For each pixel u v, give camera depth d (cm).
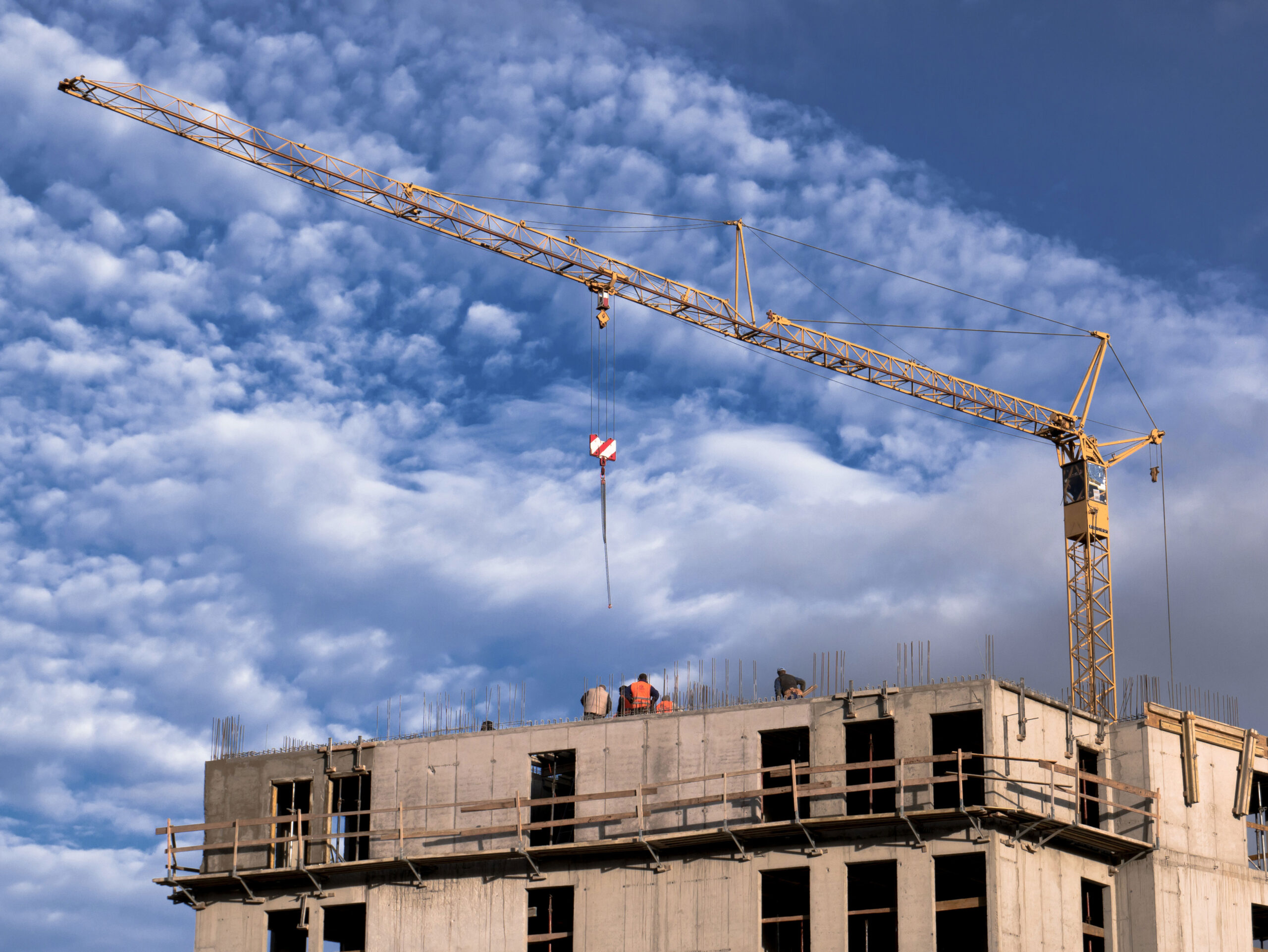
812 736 6009
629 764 6181
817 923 5788
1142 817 6247
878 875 6056
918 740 5903
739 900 5906
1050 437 12075
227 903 6444
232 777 6619
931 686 5953
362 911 6438
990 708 5891
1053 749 6091
